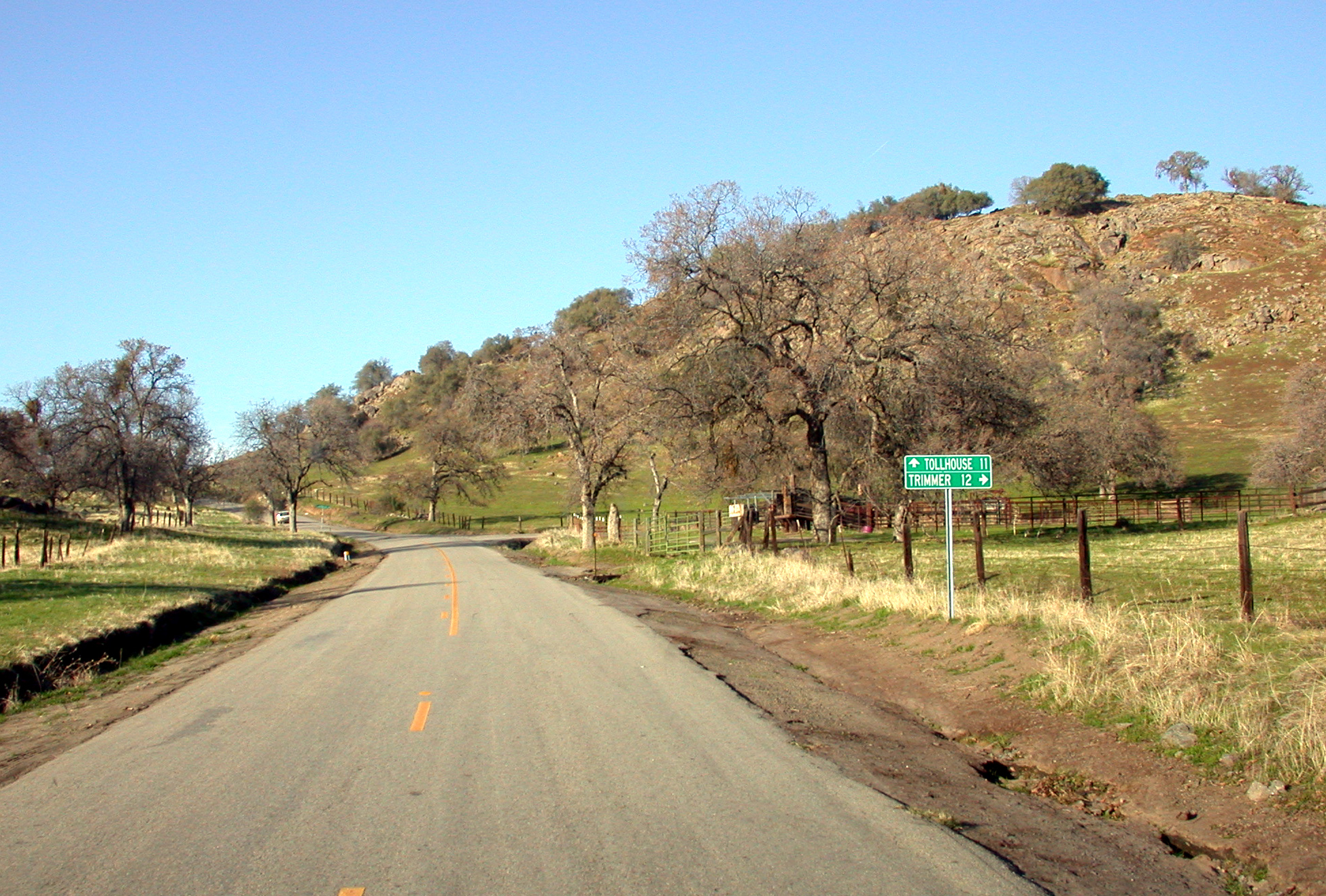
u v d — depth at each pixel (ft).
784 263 114.01
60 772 24.91
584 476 140.05
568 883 15.90
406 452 445.37
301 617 64.23
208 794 21.97
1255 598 42.60
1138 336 299.99
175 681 40.34
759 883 15.88
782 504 157.07
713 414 117.70
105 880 16.65
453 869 16.65
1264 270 360.89
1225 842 19.51
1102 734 26.48
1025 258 401.49
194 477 211.20
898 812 20.03
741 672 38.83
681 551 113.19
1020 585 56.29
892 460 118.93
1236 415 268.82
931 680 35.94
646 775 22.74
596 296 421.18
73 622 51.75
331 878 16.38
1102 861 18.38
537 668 38.75
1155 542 93.61
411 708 31.19
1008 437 121.70
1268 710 24.41
